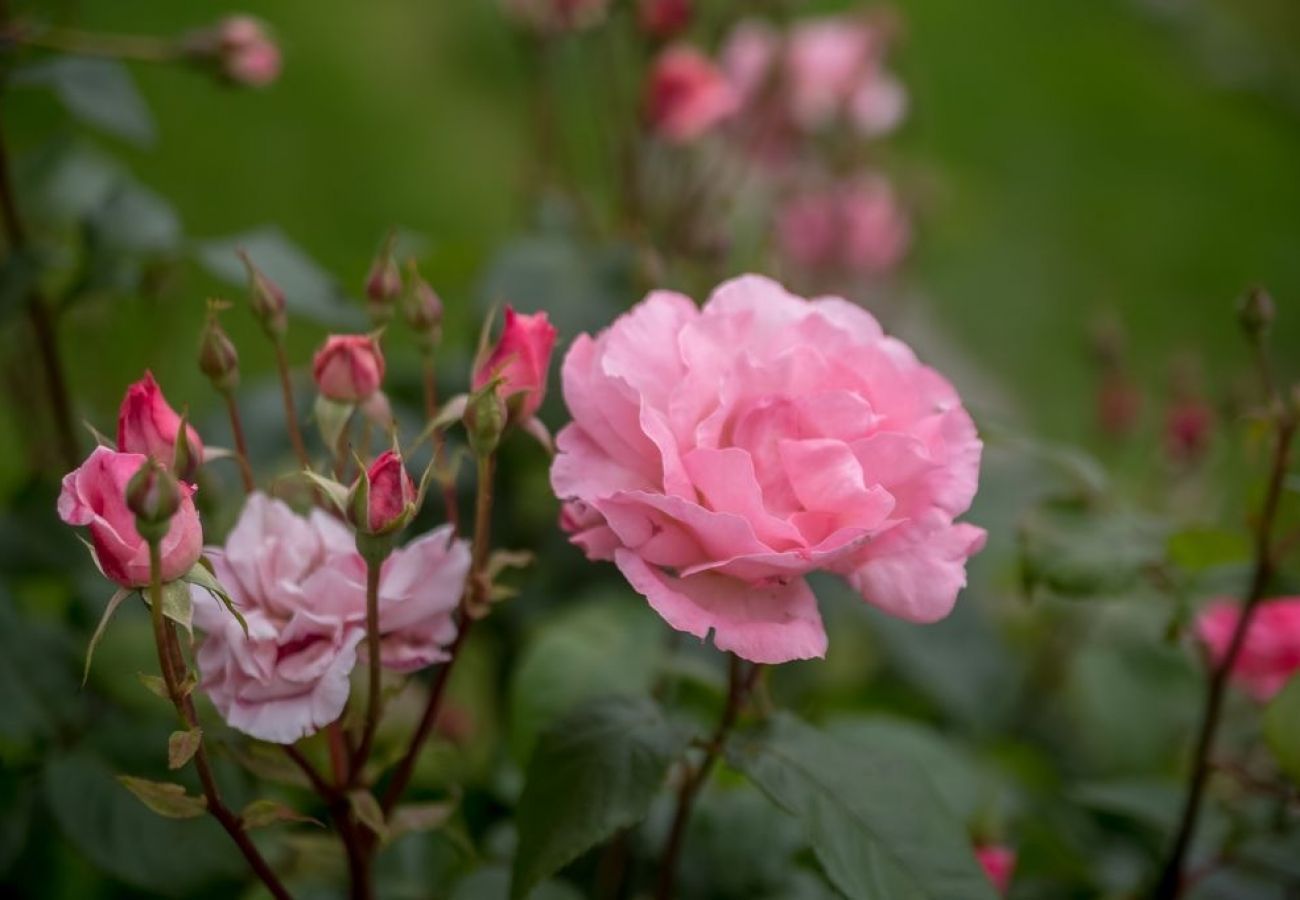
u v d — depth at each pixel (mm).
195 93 2172
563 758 669
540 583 939
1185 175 2787
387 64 2363
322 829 789
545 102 1215
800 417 641
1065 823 835
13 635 756
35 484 859
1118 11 3367
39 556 837
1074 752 1026
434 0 2508
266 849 738
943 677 968
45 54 906
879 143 1475
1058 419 2004
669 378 647
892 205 1401
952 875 652
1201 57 3213
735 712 682
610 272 925
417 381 960
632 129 1143
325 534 657
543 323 658
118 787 729
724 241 946
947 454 649
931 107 2801
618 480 640
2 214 891
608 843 790
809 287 1368
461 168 2162
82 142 952
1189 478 1009
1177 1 3295
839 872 648
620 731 674
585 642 790
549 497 886
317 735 727
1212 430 971
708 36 1269
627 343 646
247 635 609
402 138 2199
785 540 631
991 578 1063
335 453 663
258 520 652
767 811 793
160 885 718
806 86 1237
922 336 2051
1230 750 909
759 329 663
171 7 2330
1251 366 2111
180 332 1453
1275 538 741
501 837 797
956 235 1519
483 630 944
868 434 641
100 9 2260
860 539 622
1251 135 3021
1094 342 1058
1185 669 920
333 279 880
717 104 1033
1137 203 2662
